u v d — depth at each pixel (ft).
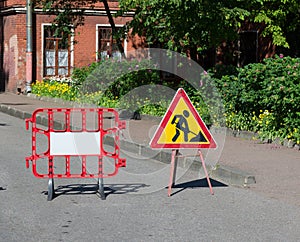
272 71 45.60
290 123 44.01
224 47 94.17
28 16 100.68
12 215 25.68
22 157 41.04
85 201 28.63
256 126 47.62
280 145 43.98
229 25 60.44
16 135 53.21
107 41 107.86
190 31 61.26
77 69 87.20
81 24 83.05
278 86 43.29
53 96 90.22
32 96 97.55
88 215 25.93
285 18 74.28
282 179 33.06
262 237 22.88
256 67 47.83
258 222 24.98
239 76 50.49
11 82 108.27
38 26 104.17
